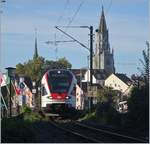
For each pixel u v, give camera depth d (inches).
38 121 1688.0
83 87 4928.6
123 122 1509.6
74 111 2000.5
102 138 1092.5
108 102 1862.7
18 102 1937.7
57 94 1980.8
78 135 1115.3
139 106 1409.9
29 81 4923.7
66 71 2031.3
